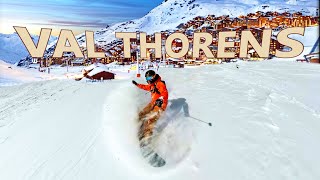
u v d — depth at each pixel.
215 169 4.71
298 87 7.45
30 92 16.03
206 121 5.96
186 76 9.73
